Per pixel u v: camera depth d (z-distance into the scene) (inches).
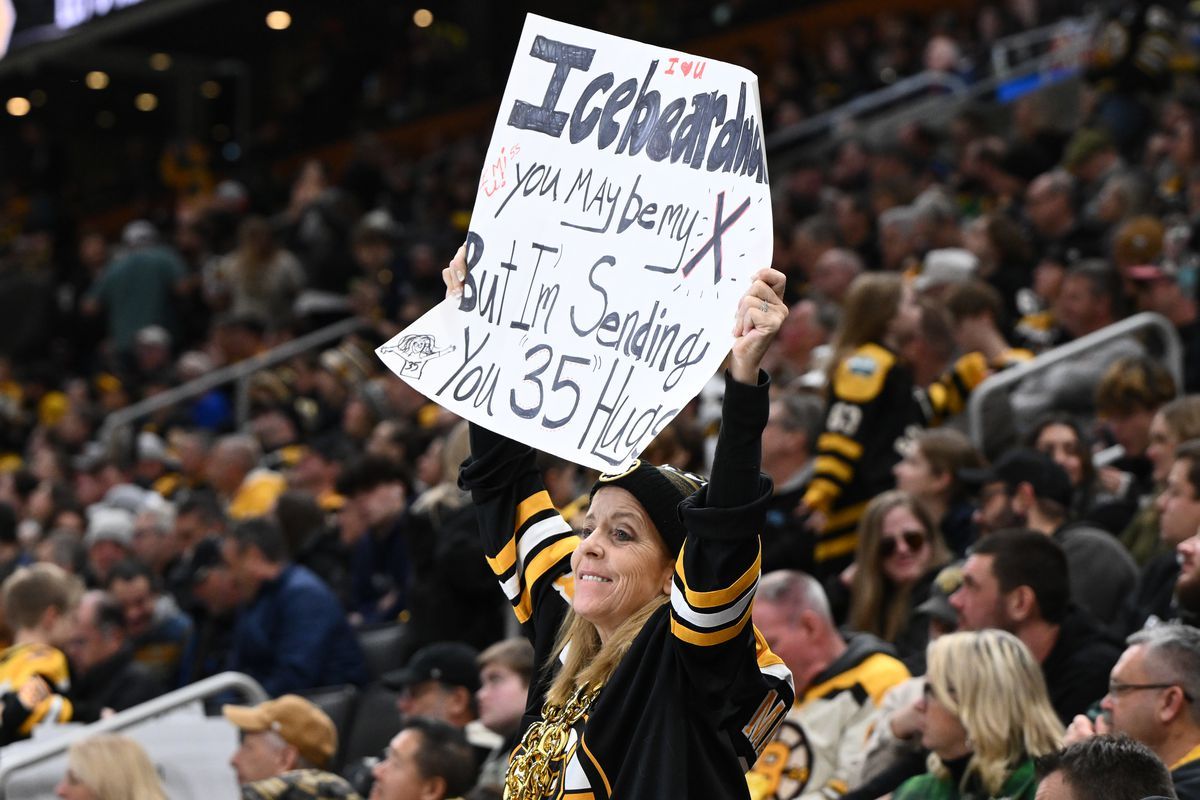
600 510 346.3
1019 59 1898.4
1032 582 561.6
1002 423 820.0
